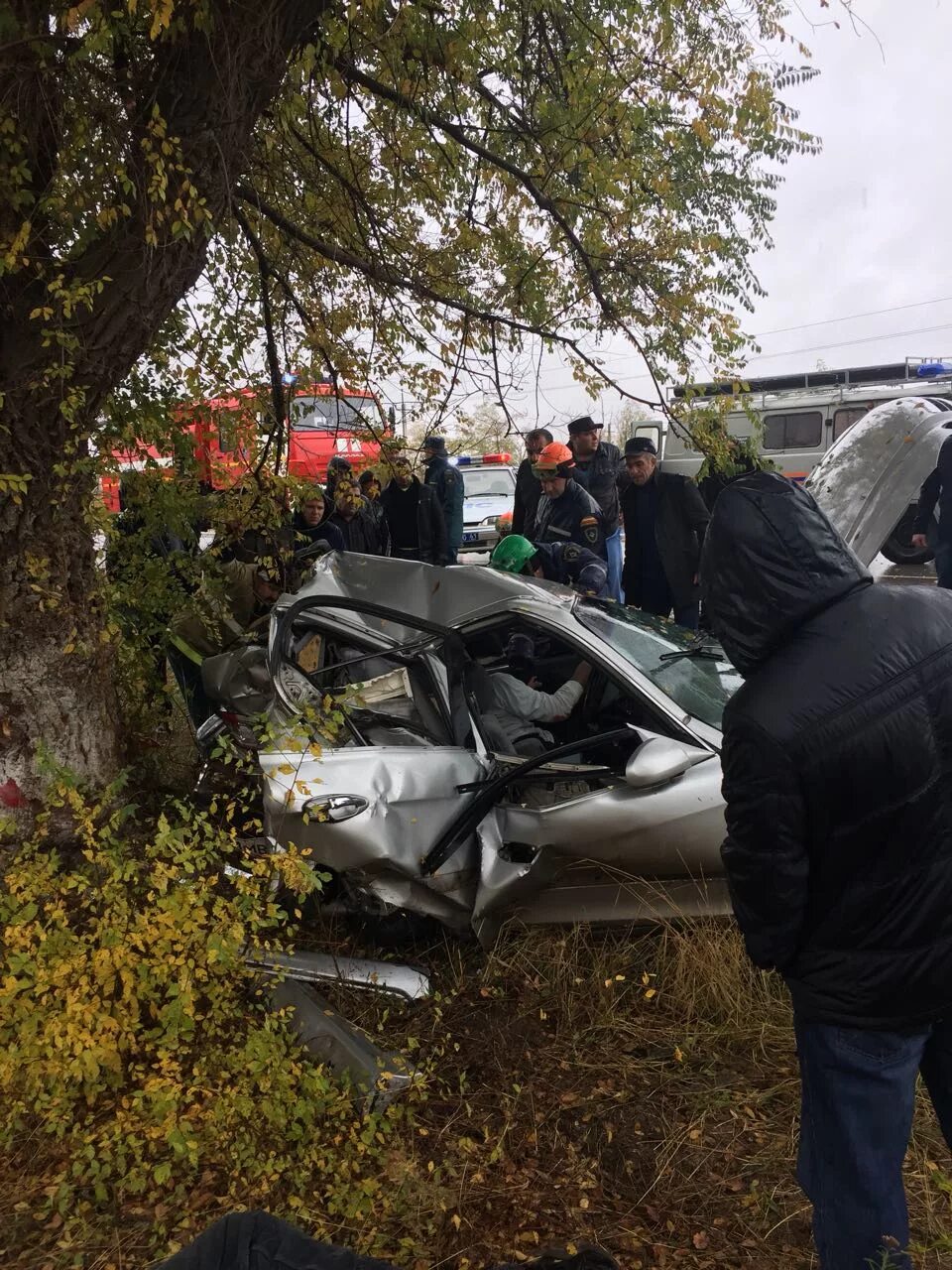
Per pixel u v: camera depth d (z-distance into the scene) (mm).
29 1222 2062
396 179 4562
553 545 4699
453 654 3527
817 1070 1671
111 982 2242
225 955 2305
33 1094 2207
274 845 2865
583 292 4441
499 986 3084
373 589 3939
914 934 1558
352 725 3457
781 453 15438
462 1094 2592
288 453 4480
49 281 2904
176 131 2916
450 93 4285
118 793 3240
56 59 2773
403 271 4652
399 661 3781
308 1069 2367
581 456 6203
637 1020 2930
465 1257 2029
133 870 2410
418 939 3359
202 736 4016
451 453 4844
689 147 4180
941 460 4449
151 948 2309
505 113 4371
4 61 2627
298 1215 2066
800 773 1528
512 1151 2385
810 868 1605
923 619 1594
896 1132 1647
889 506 5094
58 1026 2135
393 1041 2812
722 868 3008
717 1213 2188
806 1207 2186
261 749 3088
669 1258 2053
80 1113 2301
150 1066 2363
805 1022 1679
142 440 3760
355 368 4688
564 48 4188
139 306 2988
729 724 1610
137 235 2934
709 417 4125
